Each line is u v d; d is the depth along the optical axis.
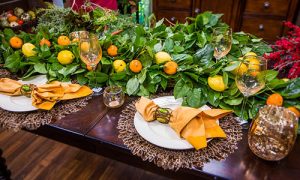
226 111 0.73
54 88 0.85
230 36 0.91
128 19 1.34
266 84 0.78
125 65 0.91
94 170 1.46
